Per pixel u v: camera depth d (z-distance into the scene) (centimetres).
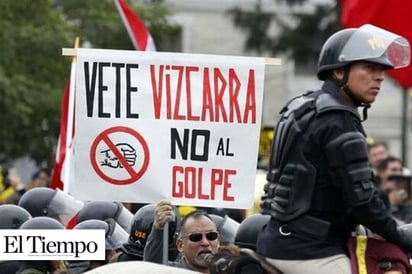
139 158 1652
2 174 3491
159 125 1652
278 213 1407
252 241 1803
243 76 1648
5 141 4334
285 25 6475
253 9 6662
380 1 2883
